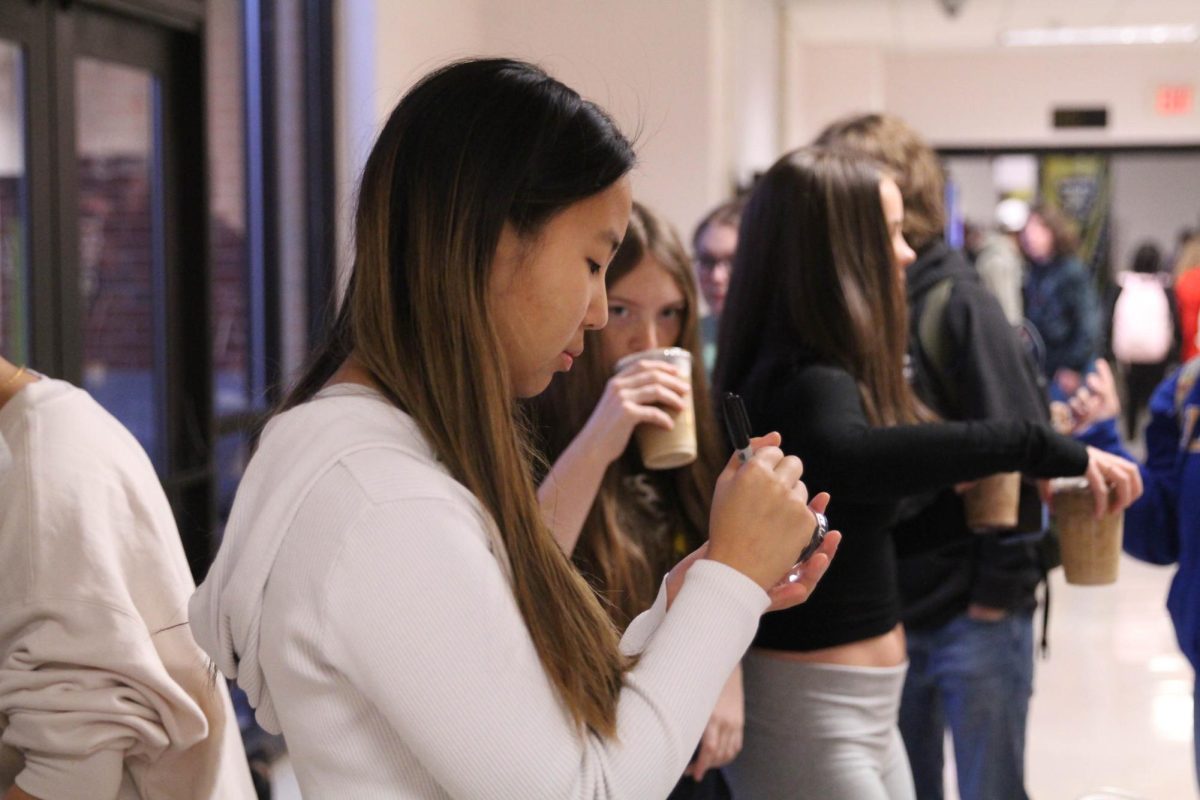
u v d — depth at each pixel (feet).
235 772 5.34
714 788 7.40
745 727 7.22
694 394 7.14
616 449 6.51
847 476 6.71
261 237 16.61
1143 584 23.15
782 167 7.35
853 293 7.06
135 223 13.32
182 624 4.85
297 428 3.69
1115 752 14.61
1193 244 37.37
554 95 3.69
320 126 16.72
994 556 9.27
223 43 16.46
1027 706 9.59
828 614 6.93
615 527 6.81
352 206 4.09
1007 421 6.88
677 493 7.15
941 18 36.22
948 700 9.54
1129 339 37.01
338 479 3.48
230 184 16.60
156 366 13.57
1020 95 44.47
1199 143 43.88
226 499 15.48
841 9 34.45
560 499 6.46
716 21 21.13
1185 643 8.66
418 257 3.62
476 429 3.60
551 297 3.65
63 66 11.98
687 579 3.72
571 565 3.76
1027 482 8.39
